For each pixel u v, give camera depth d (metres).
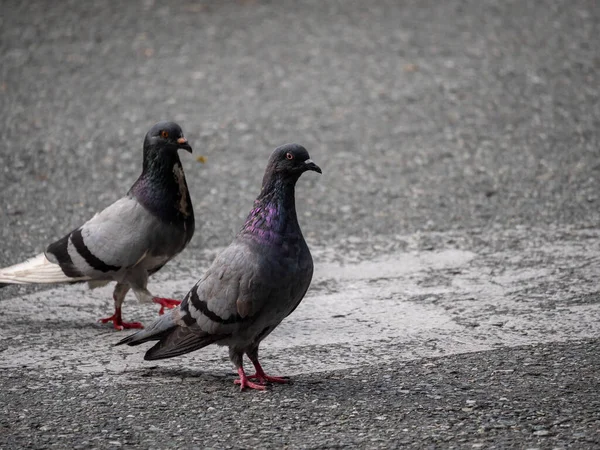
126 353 9.44
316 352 9.30
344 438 7.18
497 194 14.99
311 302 10.92
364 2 28.19
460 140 17.73
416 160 16.86
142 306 11.12
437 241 13.05
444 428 7.30
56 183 16.00
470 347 9.23
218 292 7.98
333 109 19.84
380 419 7.53
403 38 24.45
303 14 27.02
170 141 9.91
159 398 8.14
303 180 16.17
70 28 25.48
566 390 7.99
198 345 8.17
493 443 7.00
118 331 10.19
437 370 8.64
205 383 8.52
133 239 9.88
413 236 13.34
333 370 8.79
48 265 10.28
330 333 9.86
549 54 22.72
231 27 25.78
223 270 8.01
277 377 8.55
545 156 16.67
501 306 10.44
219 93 20.94
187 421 7.60
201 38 24.86
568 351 8.97
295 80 21.73
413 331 9.80
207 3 28.19
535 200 14.62
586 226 13.34
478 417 7.50
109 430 7.44
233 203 15.06
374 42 24.23
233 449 7.04
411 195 15.18
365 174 16.31
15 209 14.71
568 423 7.30
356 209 14.65
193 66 22.77
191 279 11.91
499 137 17.80
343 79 21.66
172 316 8.34
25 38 24.61
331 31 25.30
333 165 16.83
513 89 20.47
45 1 28.02
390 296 11.00
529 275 11.46
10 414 7.82
